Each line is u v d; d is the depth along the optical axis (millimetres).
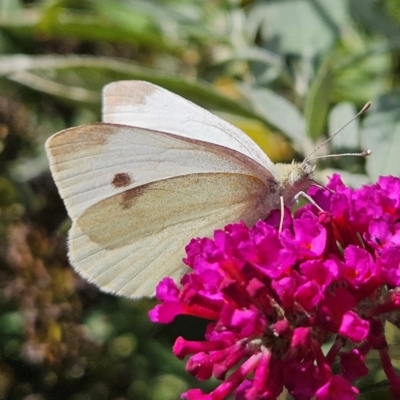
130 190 95
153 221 97
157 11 128
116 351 129
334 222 84
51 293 115
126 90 100
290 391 76
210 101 120
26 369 122
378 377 88
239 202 97
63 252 118
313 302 75
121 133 93
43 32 131
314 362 78
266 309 78
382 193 86
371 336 78
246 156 93
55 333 115
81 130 92
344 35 130
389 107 104
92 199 94
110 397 125
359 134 113
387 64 130
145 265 98
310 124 112
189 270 99
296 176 95
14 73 126
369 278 78
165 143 94
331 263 77
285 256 77
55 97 129
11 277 120
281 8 126
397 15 134
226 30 132
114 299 129
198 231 99
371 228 81
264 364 77
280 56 124
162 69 141
